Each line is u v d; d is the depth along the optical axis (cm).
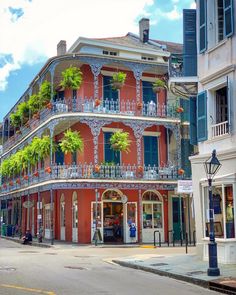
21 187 3894
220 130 1725
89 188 2977
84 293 1071
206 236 1742
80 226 3036
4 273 1438
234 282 1191
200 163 1784
